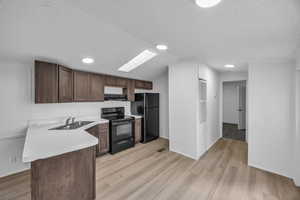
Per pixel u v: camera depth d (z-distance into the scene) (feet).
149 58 10.90
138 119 14.05
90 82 11.15
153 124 15.25
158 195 6.72
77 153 5.30
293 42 6.33
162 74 15.62
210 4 3.77
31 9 4.91
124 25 5.30
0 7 4.63
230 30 5.46
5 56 7.54
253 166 9.45
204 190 7.09
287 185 7.49
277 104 8.60
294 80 8.02
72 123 9.96
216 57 9.18
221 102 15.69
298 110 7.48
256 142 9.32
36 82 7.98
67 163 5.04
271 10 4.04
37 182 4.45
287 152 8.30
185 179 8.02
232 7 3.99
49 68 8.37
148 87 16.31
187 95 10.75
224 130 19.57
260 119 9.16
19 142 8.64
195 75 10.27
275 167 8.68
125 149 12.47
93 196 5.81
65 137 6.17
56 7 4.92
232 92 23.94
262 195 6.74
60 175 4.87
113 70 11.69
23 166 8.76
